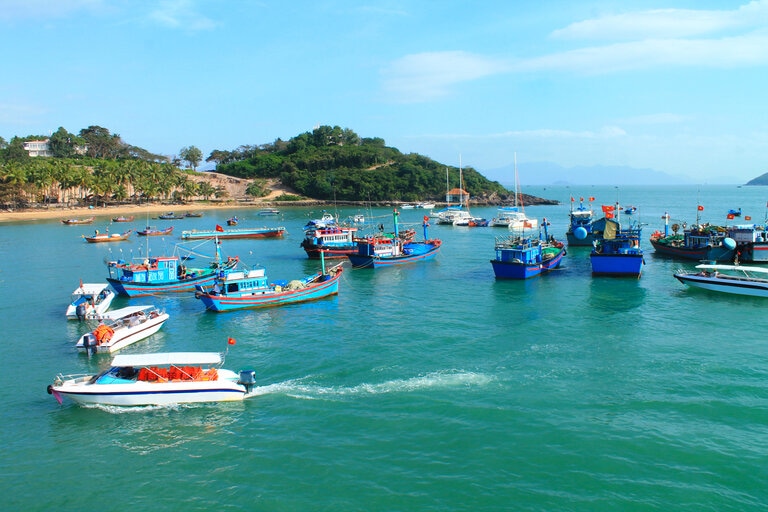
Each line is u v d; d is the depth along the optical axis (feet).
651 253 305.73
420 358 136.46
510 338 151.12
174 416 107.96
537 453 91.40
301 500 81.10
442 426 101.14
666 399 109.91
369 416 105.91
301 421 104.78
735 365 127.34
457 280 240.94
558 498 79.92
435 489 82.64
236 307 187.93
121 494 83.71
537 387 117.08
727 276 203.41
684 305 183.83
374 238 298.56
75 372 132.77
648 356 134.41
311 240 316.81
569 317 171.53
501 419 103.19
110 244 399.44
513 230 485.56
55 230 495.00
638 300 192.44
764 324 159.74
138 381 113.19
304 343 150.82
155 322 161.79
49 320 179.93
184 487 85.05
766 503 78.28
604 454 90.63
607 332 154.81
